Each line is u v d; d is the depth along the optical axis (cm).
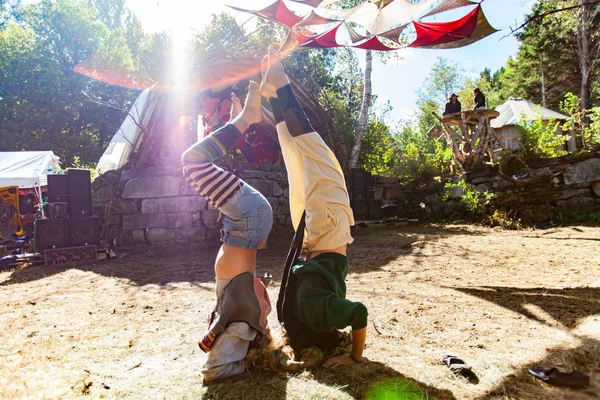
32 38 3228
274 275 638
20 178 1688
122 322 405
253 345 267
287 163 294
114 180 1134
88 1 3869
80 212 929
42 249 884
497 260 732
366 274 627
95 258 913
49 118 2969
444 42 873
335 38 954
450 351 297
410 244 971
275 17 841
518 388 233
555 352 285
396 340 322
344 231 278
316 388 233
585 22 2548
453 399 221
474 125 1578
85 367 286
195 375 263
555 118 1992
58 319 425
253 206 259
